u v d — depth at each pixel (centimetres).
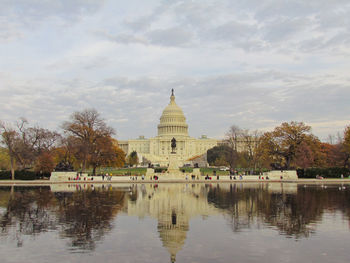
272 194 4606
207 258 1684
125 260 1658
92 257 1703
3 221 2573
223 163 14812
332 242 1956
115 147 10881
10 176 8362
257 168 12406
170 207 3275
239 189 5553
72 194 4622
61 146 10256
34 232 2212
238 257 1698
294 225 2406
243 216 2766
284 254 1742
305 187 6022
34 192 4978
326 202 3656
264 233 2173
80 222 2531
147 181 7750
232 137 11788
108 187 6091
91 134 8981
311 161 9531
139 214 2870
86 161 9531
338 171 8725
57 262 1633
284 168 8988
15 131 8900
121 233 2180
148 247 1867
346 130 9569
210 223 2484
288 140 9281
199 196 4328
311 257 1697
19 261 1648
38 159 9031
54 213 2928
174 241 1984
